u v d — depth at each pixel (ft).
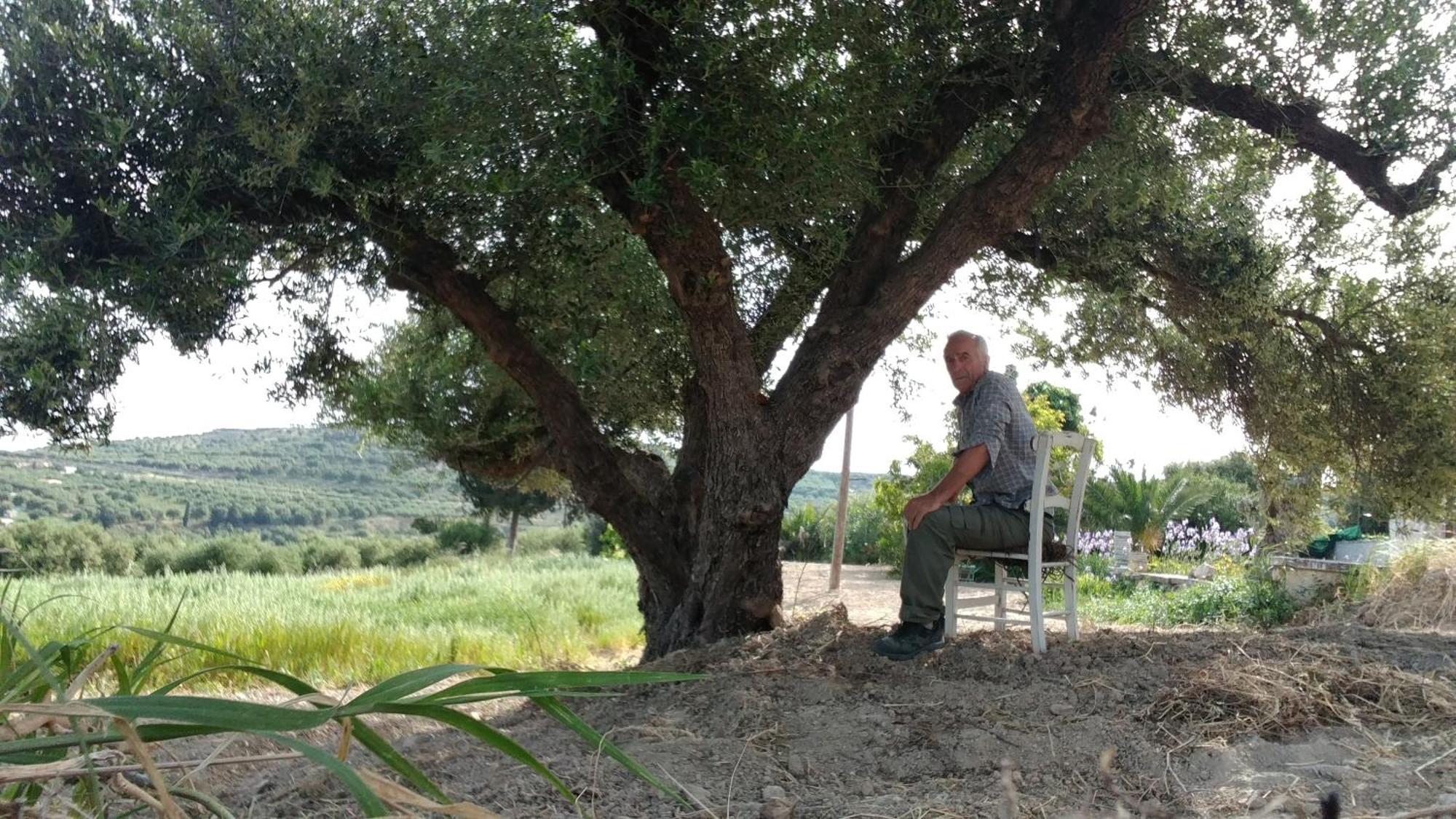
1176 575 42.39
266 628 26.71
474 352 26.71
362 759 12.04
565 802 10.04
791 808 9.75
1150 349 26.55
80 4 16.93
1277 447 25.82
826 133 16.22
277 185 17.61
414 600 40.60
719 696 13.66
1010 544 15.46
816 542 67.56
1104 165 20.54
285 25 16.99
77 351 15.75
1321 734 11.06
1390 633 15.69
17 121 16.08
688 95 16.88
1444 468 22.56
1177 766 10.41
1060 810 9.37
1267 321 23.82
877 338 18.43
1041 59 18.06
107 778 4.21
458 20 17.26
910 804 9.73
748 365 18.78
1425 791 9.28
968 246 18.02
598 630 32.94
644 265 22.77
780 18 16.11
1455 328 22.59
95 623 24.73
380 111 17.30
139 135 16.40
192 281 16.85
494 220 20.70
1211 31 19.21
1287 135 19.57
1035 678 13.46
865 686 13.75
